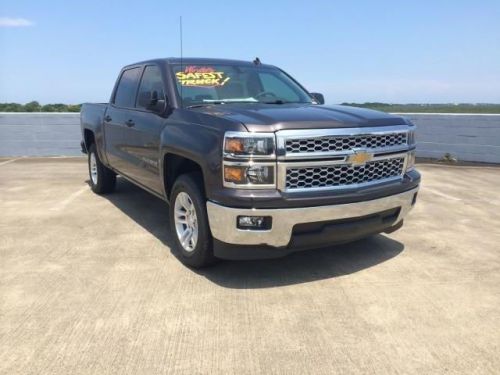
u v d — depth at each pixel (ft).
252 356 9.73
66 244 16.51
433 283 13.39
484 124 36.04
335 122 12.66
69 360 9.50
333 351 9.93
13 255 15.37
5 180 28.76
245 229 12.12
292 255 15.57
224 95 16.43
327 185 12.60
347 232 13.07
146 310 11.65
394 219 14.37
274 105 15.62
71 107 46.60
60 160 37.88
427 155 39.04
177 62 17.29
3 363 9.38
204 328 10.82
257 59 19.75
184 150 13.66
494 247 16.52
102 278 13.57
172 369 9.26
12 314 11.39
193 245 13.99
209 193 12.62
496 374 9.21
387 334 10.63
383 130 13.38
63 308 11.71
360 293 12.72
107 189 24.50
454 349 10.06
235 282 13.39
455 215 20.89
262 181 11.98
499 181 29.55
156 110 15.67
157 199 23.62
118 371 9.18
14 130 38.96
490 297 12.55
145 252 15.75
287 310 11.73
